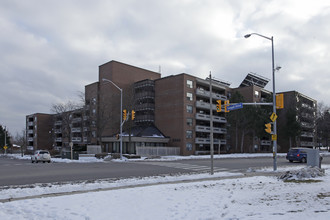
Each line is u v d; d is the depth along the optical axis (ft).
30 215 22.43
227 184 40.57
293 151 101.14
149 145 174.09
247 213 21.48
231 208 23.80
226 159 122.62
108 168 73.41
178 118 176.55
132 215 22.57
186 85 179.22
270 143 226.17
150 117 190.19
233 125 191.01
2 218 21.40
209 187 37.37
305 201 25.54
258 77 239.91
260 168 71.67
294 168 70.90
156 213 23.09
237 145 205.67
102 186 38.83
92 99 201.67
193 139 178.50
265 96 233.55
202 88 199.00
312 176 46.29
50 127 305.94
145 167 77.20
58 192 34.14
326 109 243.40
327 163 95.50
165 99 186.19
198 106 184.03
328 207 22.35
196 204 26.05
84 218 21.80
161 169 70.95
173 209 24.31
